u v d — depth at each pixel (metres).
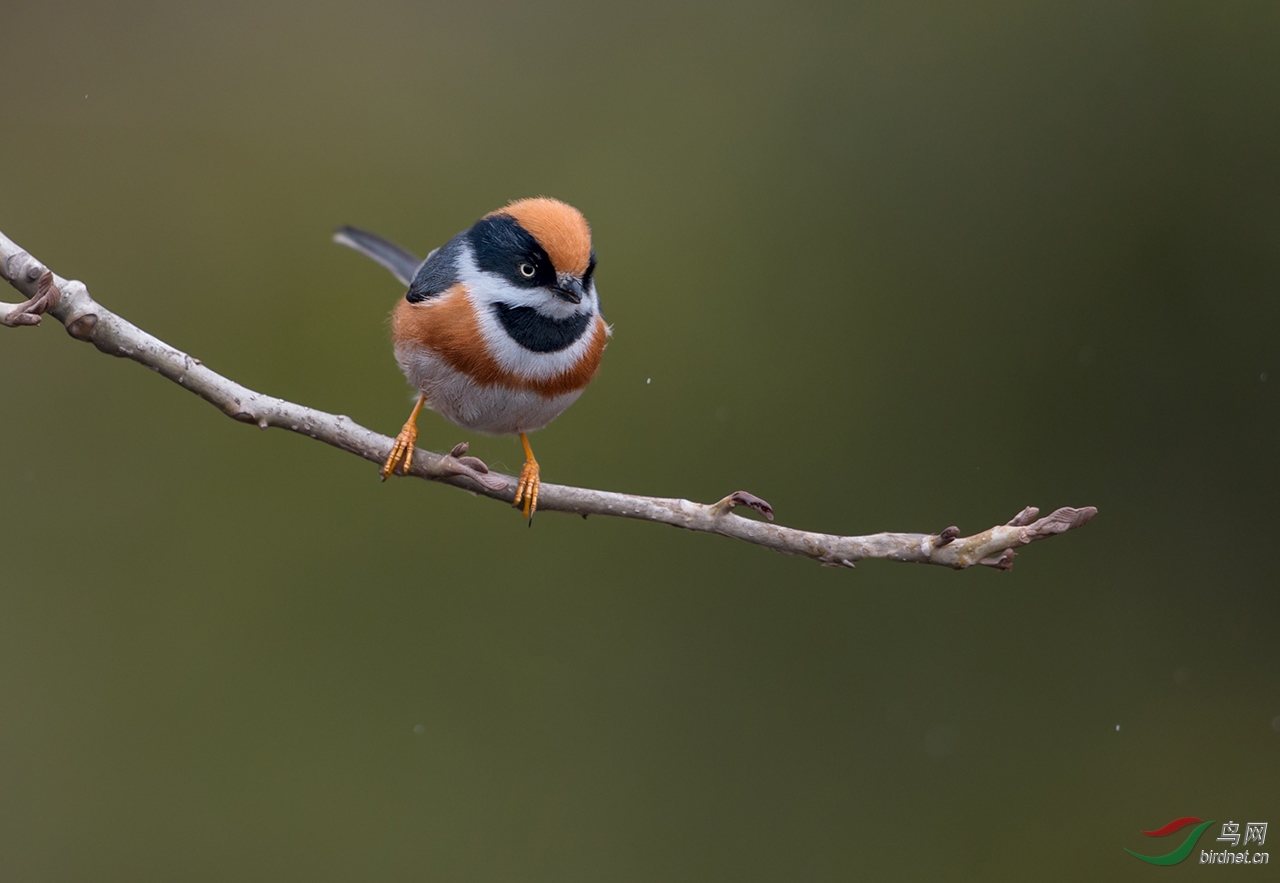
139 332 6.15
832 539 6.61
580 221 8.27
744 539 6.71
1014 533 6.40
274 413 6.48
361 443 6.68
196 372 6.25
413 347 8.23
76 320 5.96
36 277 5.84
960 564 6.48
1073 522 6.38
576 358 8.30
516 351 8.11
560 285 8.03
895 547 6.54
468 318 8.05
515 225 8.12
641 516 6.79
